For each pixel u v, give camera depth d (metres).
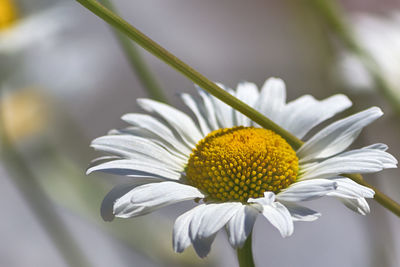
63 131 0.34
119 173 0.23
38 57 0.33
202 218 0.22
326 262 0.50
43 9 0.34
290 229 0.22
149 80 0.28
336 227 0.52
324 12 0.33
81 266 0.32
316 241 0.51
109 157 0.24
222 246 0.43
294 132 0.25
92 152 0.34
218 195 0.24
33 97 0.34
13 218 0.53
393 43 0.34
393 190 0.44
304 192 0.23
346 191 0.23
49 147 0.33
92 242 0.46
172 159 0.24
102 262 0.45
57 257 0.52
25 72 0.33
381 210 0.34
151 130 0.25
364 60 0.33
